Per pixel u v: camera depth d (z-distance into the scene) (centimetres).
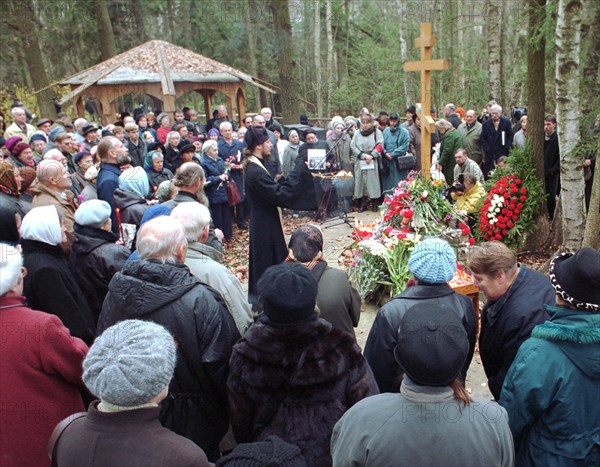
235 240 862
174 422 242
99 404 162
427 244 265
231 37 2080
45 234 285
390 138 973
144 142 881
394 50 2403
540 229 689
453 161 902
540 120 665
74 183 618
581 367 193
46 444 226
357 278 496
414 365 152
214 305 245
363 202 995
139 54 1260
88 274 331
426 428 152
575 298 197
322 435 202
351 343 210
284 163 930
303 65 2647
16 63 1941
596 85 668
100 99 1209
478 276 266
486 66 2478
